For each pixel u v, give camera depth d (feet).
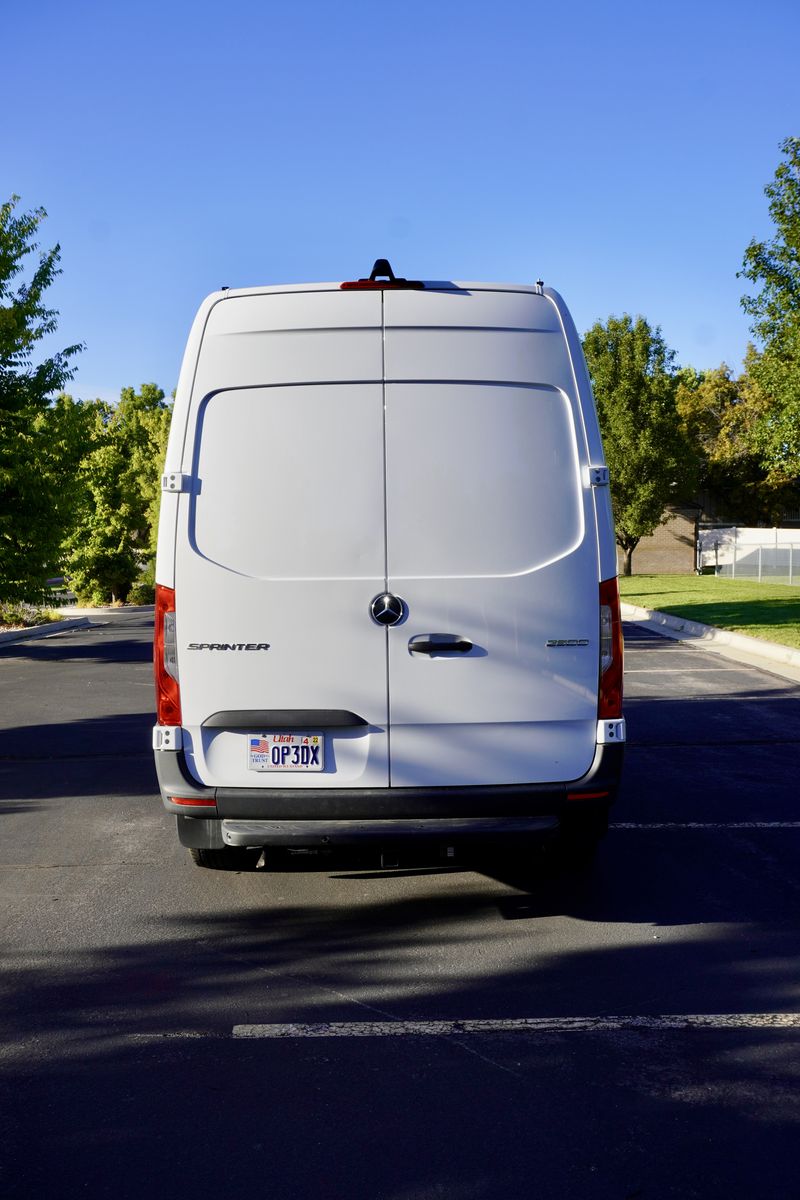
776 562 161.68
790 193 57.21
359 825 15.49
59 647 65.31
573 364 15.65
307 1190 9.68
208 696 15.48
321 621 15.39
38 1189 9.73
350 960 15.34
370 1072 11.92
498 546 15.46
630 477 160.45
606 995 13.97
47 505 63.82
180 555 15.38
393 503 15.38
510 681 15.53
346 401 15.34
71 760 29.86
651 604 89.61
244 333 15.38
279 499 15.33
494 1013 13.47
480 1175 9.88
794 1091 11.39
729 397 221.05
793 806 24.02
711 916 16.97
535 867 19.58
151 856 20.58
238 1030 13.05
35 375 64.95
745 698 40.14
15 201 64.28
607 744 15.70
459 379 15.42
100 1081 11.76
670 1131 10.61
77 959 15.44
